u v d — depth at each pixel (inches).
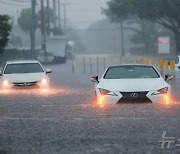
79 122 1320.1
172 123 1268.5
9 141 1077.1
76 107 1660.9
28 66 2527.1
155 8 5871.1
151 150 956.6
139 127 1215.6
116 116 1406.3
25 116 1467.8
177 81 2903.5
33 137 1119.0
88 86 2652.6
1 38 4062.5
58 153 948.6
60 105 1737.2
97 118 1382.9
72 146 1009.5
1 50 4138.8
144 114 1430.9
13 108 1673.2
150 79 1707.7
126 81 1681.8
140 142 1034.1
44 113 1528.1
